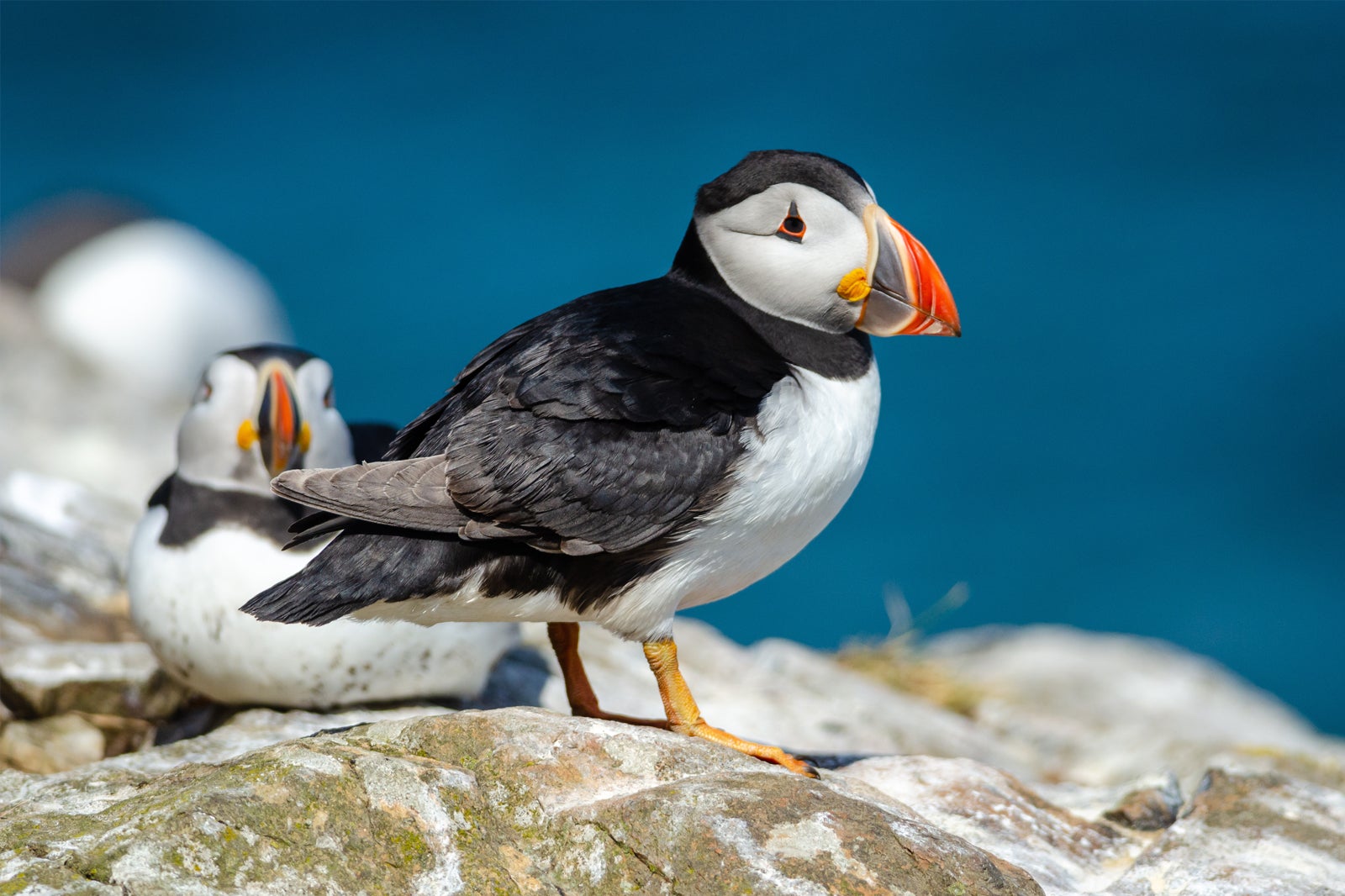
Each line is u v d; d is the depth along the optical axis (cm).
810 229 684
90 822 538
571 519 622
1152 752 1140
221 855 505
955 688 1302
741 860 528
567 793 570
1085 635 1522
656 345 654
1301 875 652
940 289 690
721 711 988
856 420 683
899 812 620
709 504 638
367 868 516
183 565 778
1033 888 561
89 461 1580
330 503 598
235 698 817
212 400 775
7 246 2138
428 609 639
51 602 1017
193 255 2111
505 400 638
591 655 1041
